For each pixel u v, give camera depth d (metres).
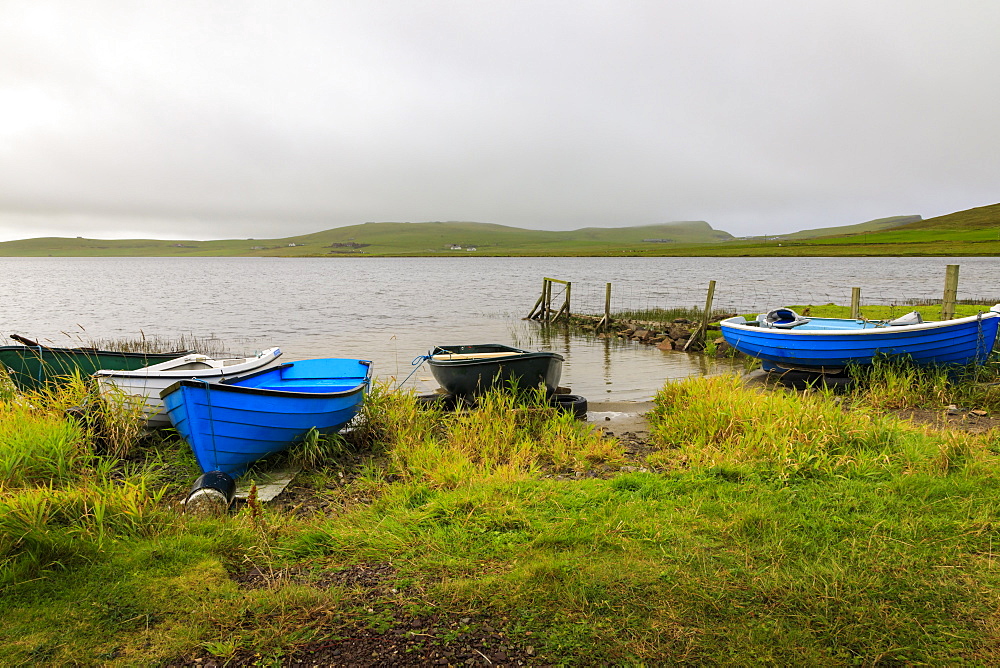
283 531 5.86
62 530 5.40
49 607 4.47
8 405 8.95
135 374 9.59
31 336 26.72
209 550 5.39
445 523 6.02
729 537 5.51
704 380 11.11
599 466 8.16
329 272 119.12
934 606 4.36
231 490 6.68
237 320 33.41
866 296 41.16
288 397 8.05
